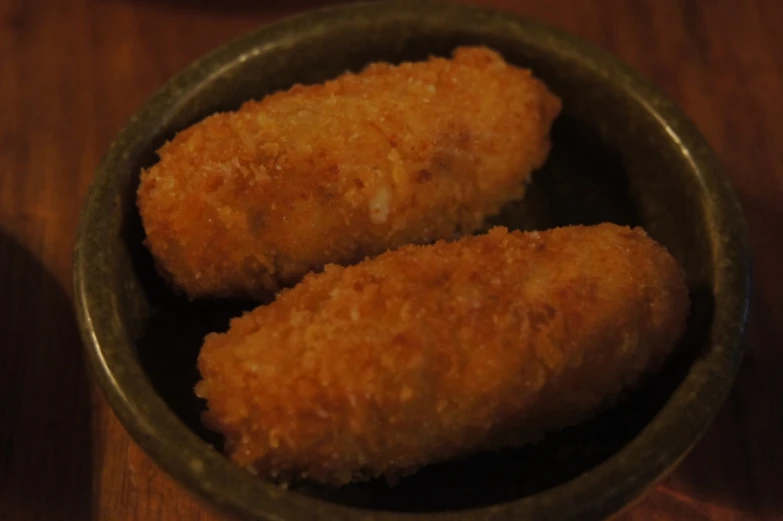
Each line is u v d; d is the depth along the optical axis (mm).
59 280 312
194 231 290
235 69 306
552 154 319
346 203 296
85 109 335
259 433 271
